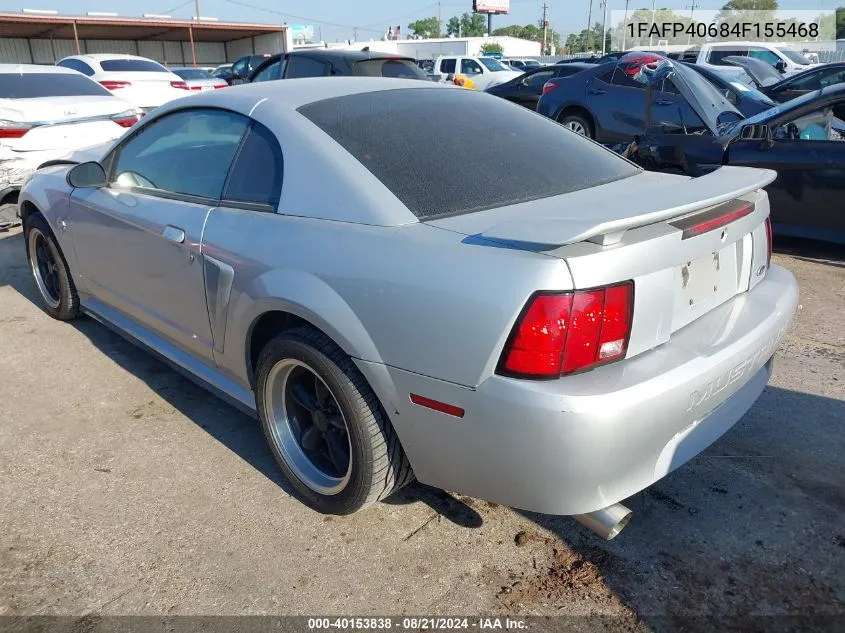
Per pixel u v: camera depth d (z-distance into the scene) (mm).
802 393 3506
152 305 3340
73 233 3895
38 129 6238
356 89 2959
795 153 5648
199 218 2877
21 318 4707
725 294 2412
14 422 3355
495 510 2682
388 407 2234
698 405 2094
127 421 3357
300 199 2518
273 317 2652
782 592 2254
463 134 2762
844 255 5902
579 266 1885
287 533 2562
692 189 2271
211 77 21250
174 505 2727
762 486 2775
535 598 2248
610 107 9664
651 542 2482
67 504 2736
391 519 2637
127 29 33438
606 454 1913
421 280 2078
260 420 2795
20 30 31578
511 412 1929
